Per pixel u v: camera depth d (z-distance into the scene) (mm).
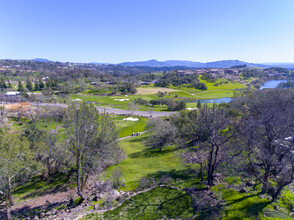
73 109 19562
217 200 17062
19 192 24797
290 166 16344
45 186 25750
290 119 19078
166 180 21859
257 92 60812
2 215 18938
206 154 22594
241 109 43562
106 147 22359
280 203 15805
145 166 29016
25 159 22391
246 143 19281
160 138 37781
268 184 17000
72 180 26016
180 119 39062
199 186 19797
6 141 20172
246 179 19703
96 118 21203
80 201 19328
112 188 21406
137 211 16688
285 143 17578
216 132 18828
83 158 20109
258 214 14719
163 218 15547
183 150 32281
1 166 18078
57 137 22500
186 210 16312
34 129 39688
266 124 18766
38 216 17312
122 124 67688
